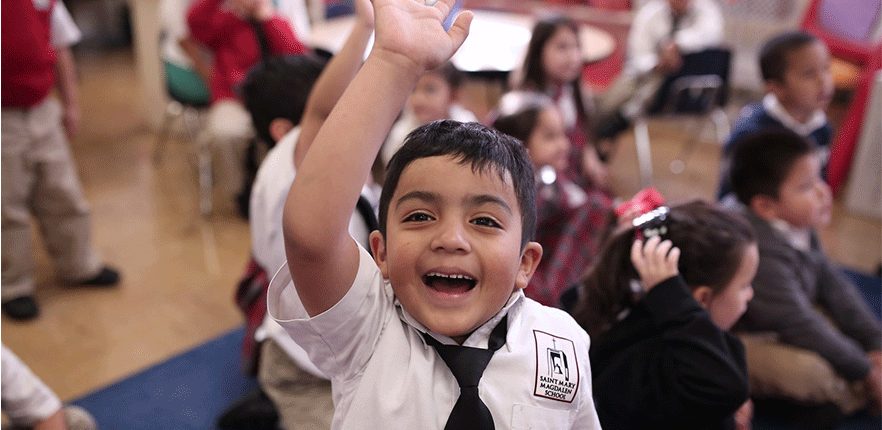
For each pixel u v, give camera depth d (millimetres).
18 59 2367
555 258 1967
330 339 812
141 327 2580
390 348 825
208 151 3475
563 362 876
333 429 865
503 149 794
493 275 771
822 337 1947
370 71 732
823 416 2045
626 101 3760
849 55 4348
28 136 2514
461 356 809
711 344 1234
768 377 2033
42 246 3164
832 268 2211
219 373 2328
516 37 3908
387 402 807
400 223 786
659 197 1422
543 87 3105
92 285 2840
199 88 3539
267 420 2037
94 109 5102
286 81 1784
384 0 751
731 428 1372
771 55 2676
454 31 766
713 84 3699
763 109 2744
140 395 2199
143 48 4559
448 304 777
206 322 2627
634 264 1331
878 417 2156
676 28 4211
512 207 785
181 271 2986
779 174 1938
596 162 3334
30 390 1359
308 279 755
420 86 2604
